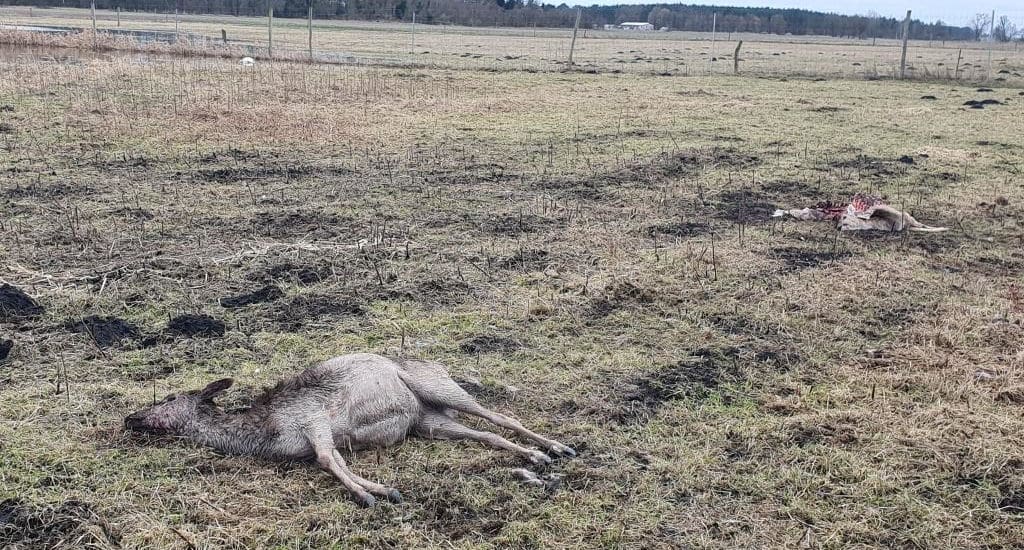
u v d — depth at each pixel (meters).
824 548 4.47
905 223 10.62
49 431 5.37
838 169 14.11
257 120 16.19
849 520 4.69
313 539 4.43
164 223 9.93
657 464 5.15
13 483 4.79
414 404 5.37
